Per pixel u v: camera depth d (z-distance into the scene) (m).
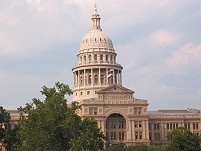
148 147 196.75
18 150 121.38
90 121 141.50
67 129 121.12
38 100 131.25
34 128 117.31
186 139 163.25
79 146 116.88
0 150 197.38
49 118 116.88
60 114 121.06
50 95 128.38
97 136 142.50
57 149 121.00
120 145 198.75
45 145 117.19
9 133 157.88
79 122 126.50
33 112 120.88
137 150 191.38
